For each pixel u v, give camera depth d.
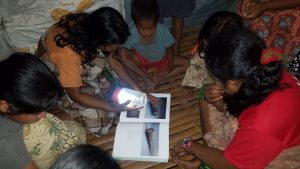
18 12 2.36
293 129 1.28
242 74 1.16
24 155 1.33
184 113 2.33
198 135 2.19
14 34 2.32
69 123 1.92
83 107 2.09
